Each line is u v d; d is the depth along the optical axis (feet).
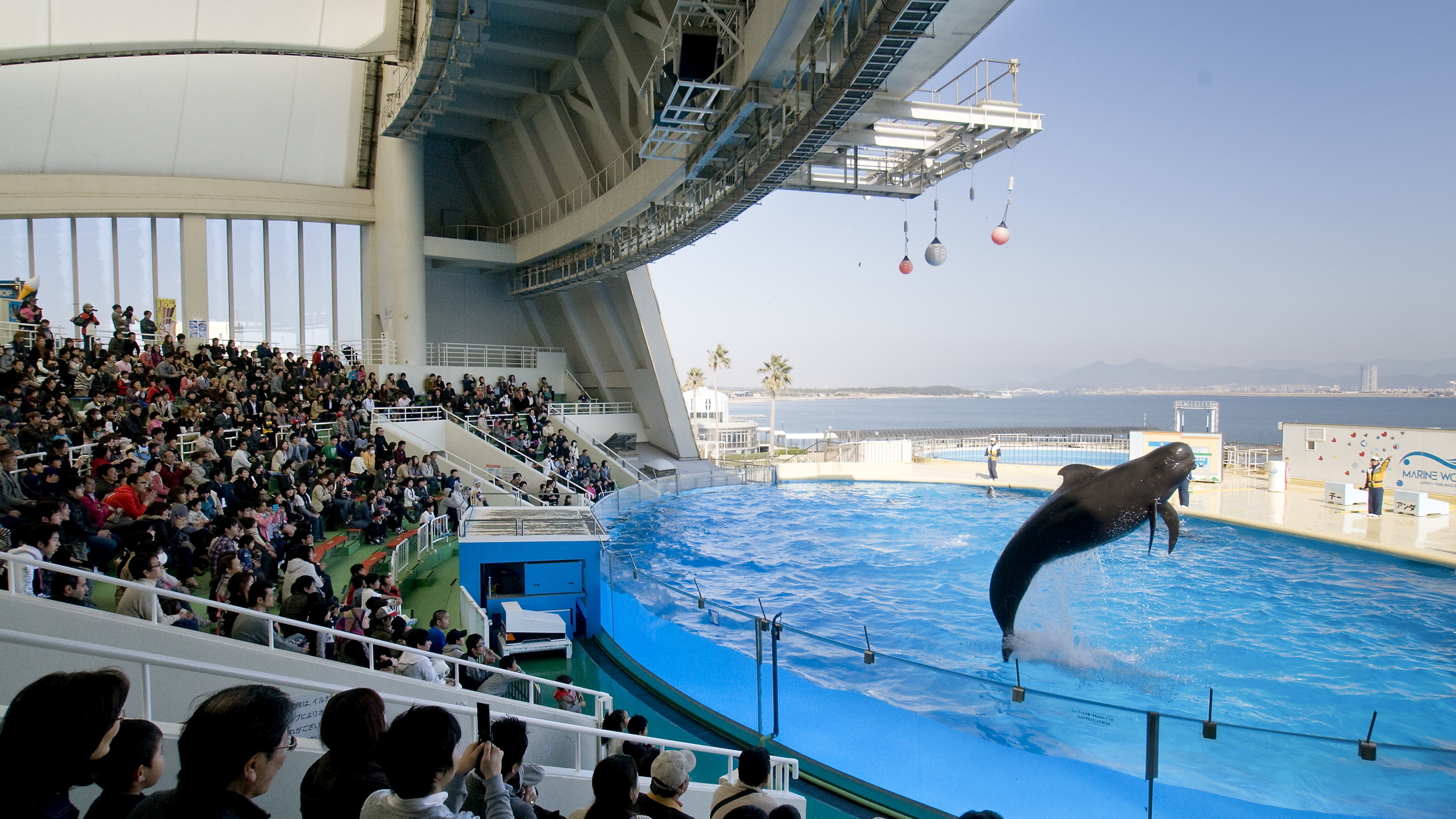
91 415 41.65
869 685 26.50
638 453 110.63
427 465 64.80
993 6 37.96
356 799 9.04
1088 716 22.00
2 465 26.94
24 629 17.30
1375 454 79.41
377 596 27.91
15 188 78.02
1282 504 74.95
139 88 78.89
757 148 50.70
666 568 60.49
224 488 38.75
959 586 54.70
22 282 63.72
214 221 91.15
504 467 78.95
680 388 110.01
